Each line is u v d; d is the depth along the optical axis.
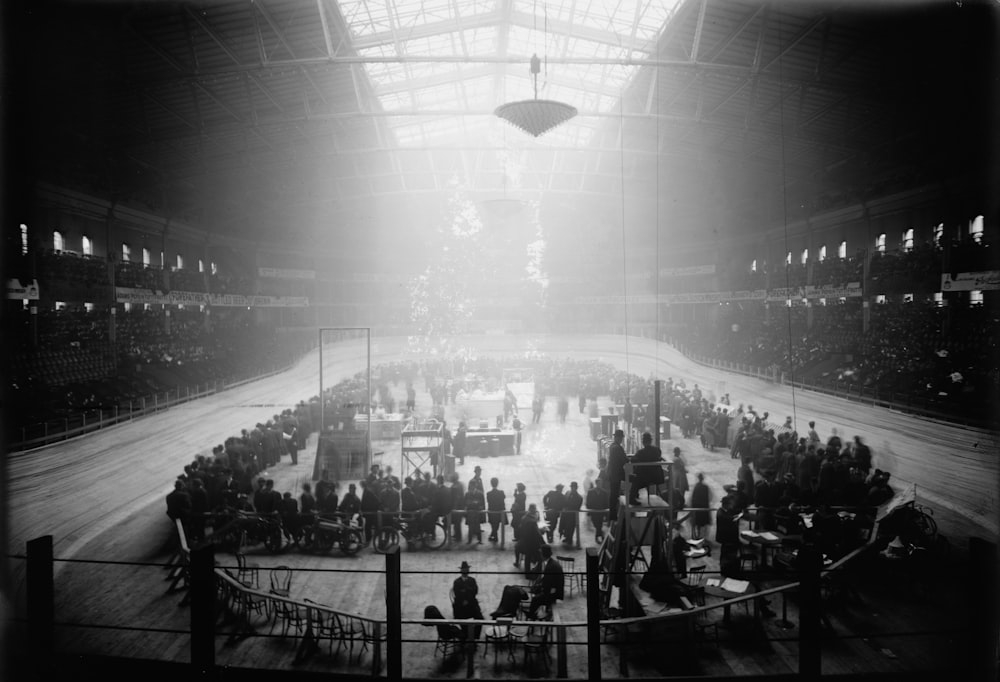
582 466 24.56
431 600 12.73
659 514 11.14
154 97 26.97
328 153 40.31
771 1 21.97
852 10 20.98
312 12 25.70
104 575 13.66
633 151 40.91
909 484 18.17
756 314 47.09
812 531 12.40
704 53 27.92
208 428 28.36
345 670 10.09
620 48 31.72
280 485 21.75
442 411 32.03
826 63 24.91
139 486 20.45
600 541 15.96
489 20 32.12
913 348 28.28
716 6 23.86
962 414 21.33
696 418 28.67
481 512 16.11
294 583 13.52
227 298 43.28
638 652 10.30
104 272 30.19
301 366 46.91
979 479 17.02
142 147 32.22
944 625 10.74
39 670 7.65
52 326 27.31
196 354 39.19
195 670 7.43
